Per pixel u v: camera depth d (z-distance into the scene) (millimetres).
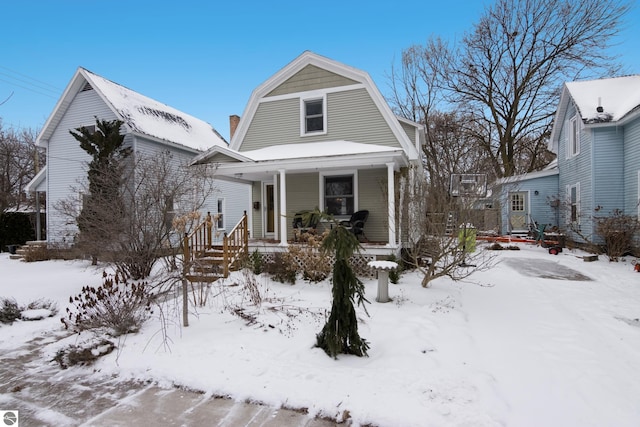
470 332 4824
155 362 3844
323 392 3150
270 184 12641
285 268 8219
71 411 3033
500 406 2922
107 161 11281
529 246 14758
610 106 12914
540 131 22281
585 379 3479
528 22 19750
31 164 25125
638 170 11242
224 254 8414
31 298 7156
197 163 10398
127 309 4840
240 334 4566
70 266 11742
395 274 7746
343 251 3912
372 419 2775
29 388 3457
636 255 11109
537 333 4809
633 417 2836
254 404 3094
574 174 14539
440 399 3002
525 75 20656
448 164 16688
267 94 12273
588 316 5523
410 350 4051
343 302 3914
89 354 3990
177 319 5227
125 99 15281
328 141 11539
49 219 15195
